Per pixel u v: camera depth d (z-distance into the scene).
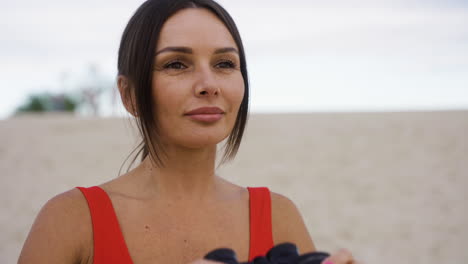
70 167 13.07
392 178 11.45
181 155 1.28
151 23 1.22
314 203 9.52
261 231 1.33
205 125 1.19
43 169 12.91
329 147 15.12
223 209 1.34
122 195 1.28
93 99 50.25
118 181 1.33
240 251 1.29
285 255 1.06
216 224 1.31
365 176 11.65
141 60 1.21
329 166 12.70
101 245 1.17
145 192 1.30
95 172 12.43
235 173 11.85
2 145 16.41
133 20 1.27
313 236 7.76
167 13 1.22
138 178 1.33
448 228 8.16
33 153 15.09
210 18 1.25
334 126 18.48
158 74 1.20
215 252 1.02
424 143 15.21
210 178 1.35
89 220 1.20
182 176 1.30
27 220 8.38
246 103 1.38
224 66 1.25
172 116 1.19
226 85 1.21
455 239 7.67
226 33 1.26
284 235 1.40
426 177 11.52
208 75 1.18
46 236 1.15
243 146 15.37
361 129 17.70
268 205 1.38
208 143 1.20
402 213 8.95
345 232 7.92
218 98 1.19
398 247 7.32
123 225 1.22
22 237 7.47
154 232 1.24
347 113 21.56
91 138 17.14
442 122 18.12
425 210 9.12
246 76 1.36
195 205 1.31
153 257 1.21
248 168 12.42
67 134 18.12
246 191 1.44
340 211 9.02
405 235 7.80
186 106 1.18
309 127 18.47
